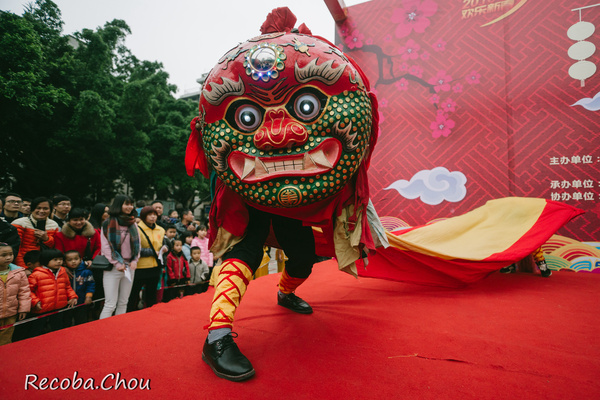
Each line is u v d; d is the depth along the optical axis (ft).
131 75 58.54
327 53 5.13
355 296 9.86
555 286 11.06
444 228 12.76
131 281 10.71
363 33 18.79
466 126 16.42
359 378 4.81
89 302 10.36
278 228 6.82
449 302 9.10
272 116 5.13
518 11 15.92
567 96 14.80
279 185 5.19
